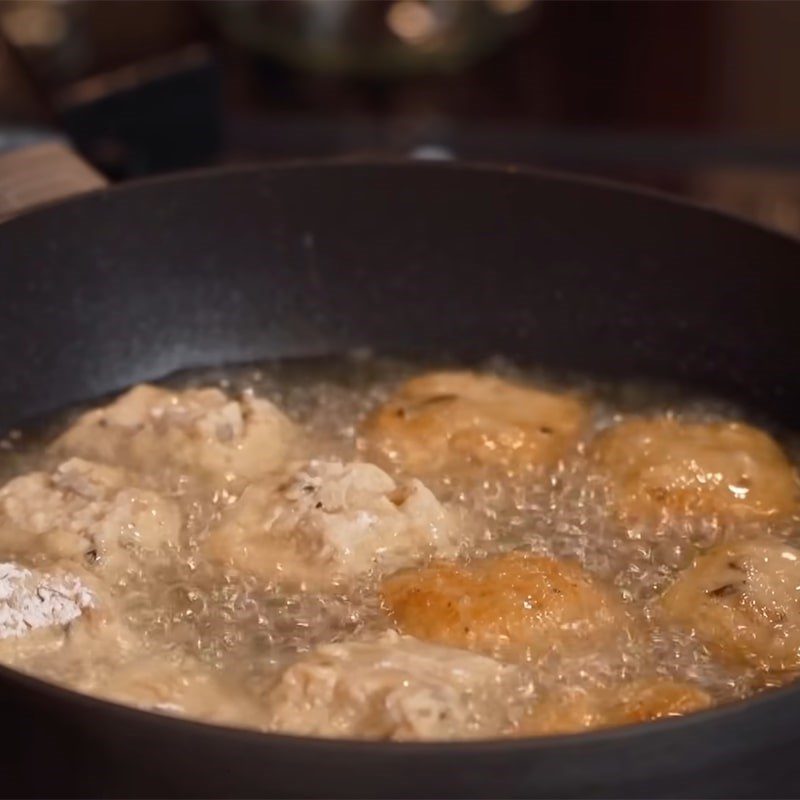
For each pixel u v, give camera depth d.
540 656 0.70
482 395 0.80
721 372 0.81
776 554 0.73
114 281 0.81
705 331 0.81
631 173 1.28
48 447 0.79
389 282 0.83
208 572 0.73
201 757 0.62
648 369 0.82
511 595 0.71
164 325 0.82
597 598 0.72
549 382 0.82
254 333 0.83
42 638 0.70
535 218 0.82
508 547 0.75
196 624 0.71
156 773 0.63
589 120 1.27
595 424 0.80
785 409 0.79
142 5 1.30
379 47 1.32
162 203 0.81
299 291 0.83
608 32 1.42
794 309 0.78
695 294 0.81
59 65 1.14
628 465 0.77
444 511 0.75
